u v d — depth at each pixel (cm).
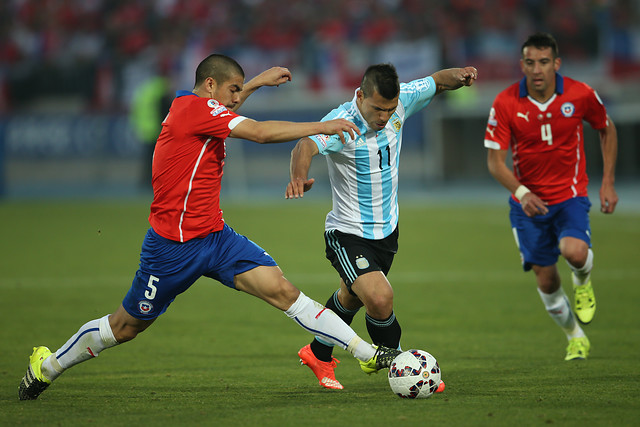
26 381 1622
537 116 2144
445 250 4312
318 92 8125
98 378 1867
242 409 1509
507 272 3634
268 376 1888
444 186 7381
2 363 2039
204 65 1600
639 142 7244
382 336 1745
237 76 1606
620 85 7300
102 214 6203
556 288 2147
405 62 7625
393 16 9075
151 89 7462
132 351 2214
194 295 3219
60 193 7925
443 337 2383
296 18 9450
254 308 2928
